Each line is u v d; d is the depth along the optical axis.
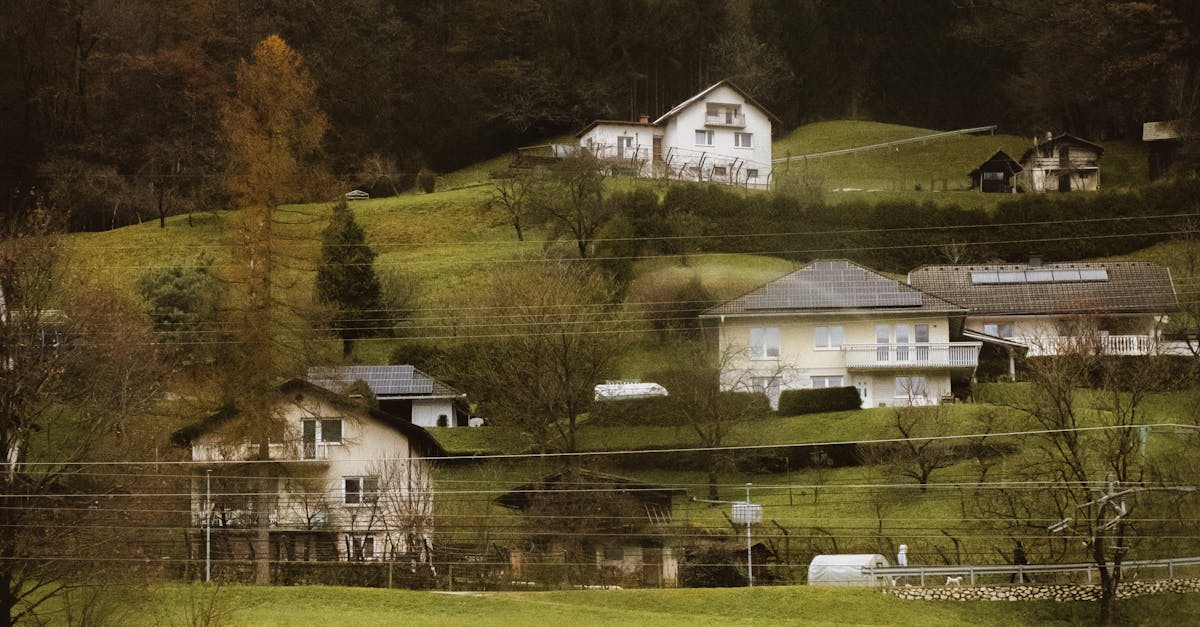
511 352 186.75
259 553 143.50
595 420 188.12
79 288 181.75
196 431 154.00
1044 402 155.00
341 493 157.25
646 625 126.31
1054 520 142.25
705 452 174.62
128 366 155.38
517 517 151.38
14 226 159.25
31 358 126.31
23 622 116.62
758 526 152.50
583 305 196.62
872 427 175.75
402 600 132.38
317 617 125.88
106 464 130.12
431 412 197.50
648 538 146.50
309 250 197.12
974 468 163.00
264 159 168.75
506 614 129.25
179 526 142.00
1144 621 132.12
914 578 139.38
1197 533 144.12
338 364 168.62
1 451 119.94
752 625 127.25
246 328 158.50
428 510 153.38
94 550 116.94
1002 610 134.38
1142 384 163.50
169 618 119.31
